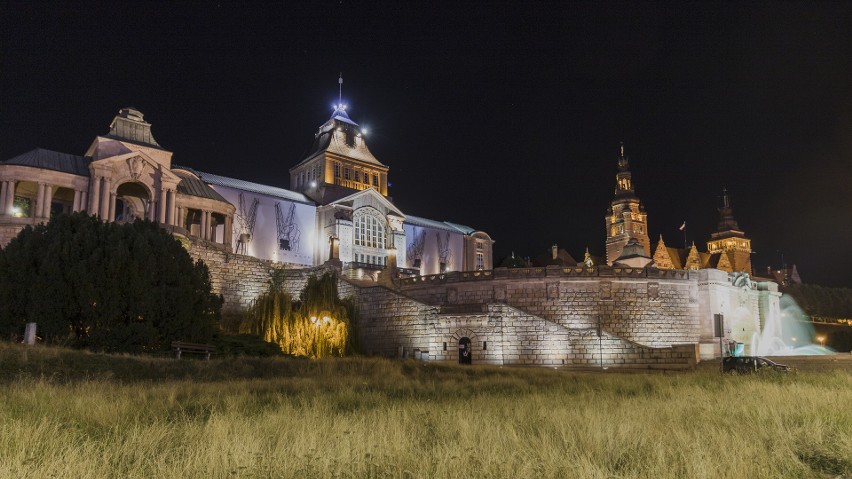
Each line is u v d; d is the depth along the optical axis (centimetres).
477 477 891
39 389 1769
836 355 4753
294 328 5056
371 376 3281
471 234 11200
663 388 2439
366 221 9519
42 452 978
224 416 1360
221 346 4338
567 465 939
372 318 5331
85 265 3803
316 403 1672
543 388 2631
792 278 17762
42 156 6456
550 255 14350
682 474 906
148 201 6762
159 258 4131
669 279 5859
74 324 3822
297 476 895
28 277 3775
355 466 930
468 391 2483
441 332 4906
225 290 5794
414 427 1287
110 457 978
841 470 1000
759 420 1380
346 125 10625
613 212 15312
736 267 16388
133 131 7100
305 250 8950
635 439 1142
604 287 5641
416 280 6091
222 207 7469
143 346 3831
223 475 885
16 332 3688
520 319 4731
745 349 6538
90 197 6412
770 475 919
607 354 4500
